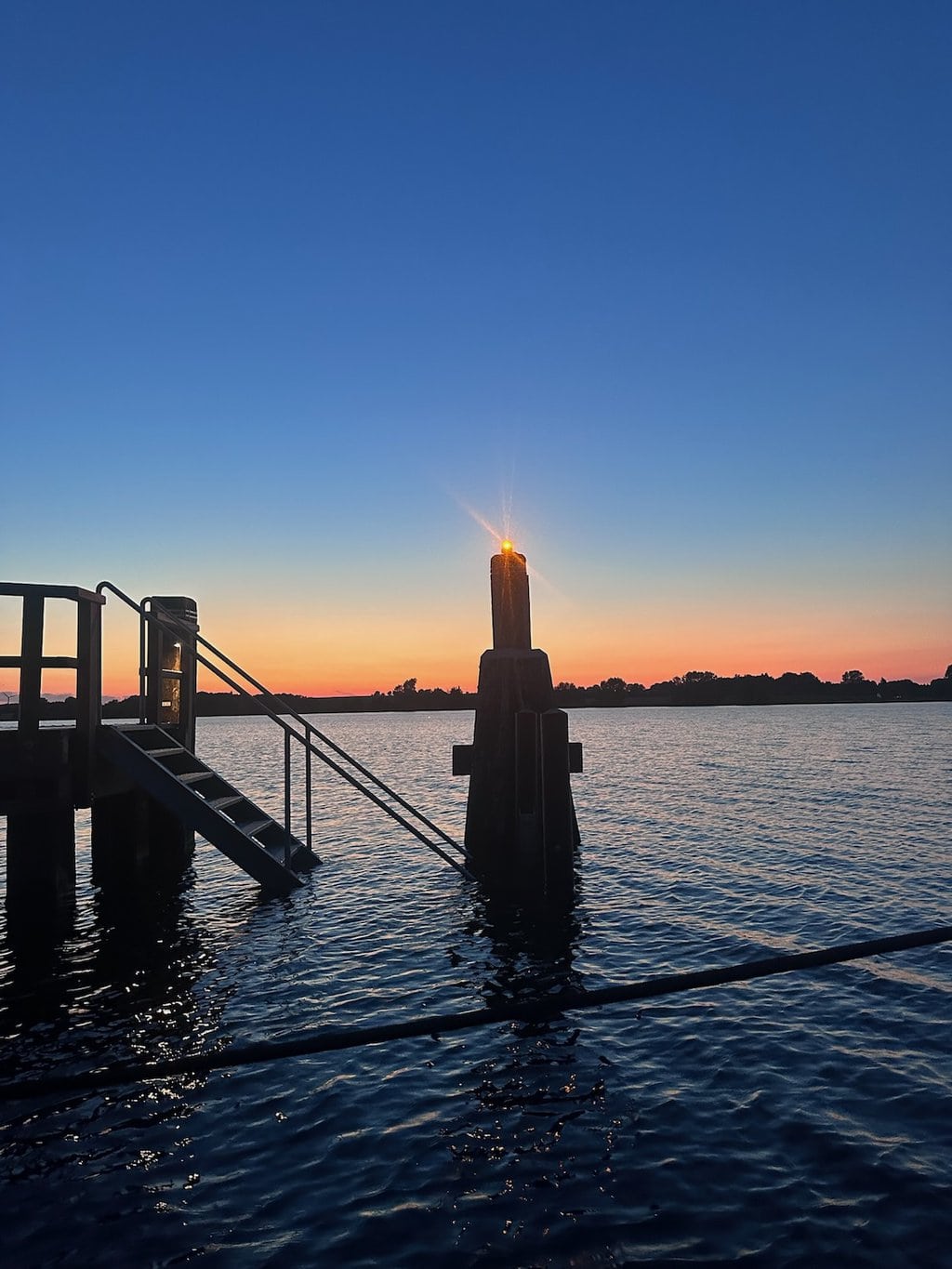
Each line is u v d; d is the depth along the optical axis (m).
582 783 31.88
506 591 15.29
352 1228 4.74
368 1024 7.90
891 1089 6.46
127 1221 4.82
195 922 11.49
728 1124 5.93
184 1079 6.67
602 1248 4.56
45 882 10.30
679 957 10.03
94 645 11.21
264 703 13.59
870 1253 4.49
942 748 52.66
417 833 13.70
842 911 12.13
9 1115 6.08
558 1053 7.16
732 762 42.00
